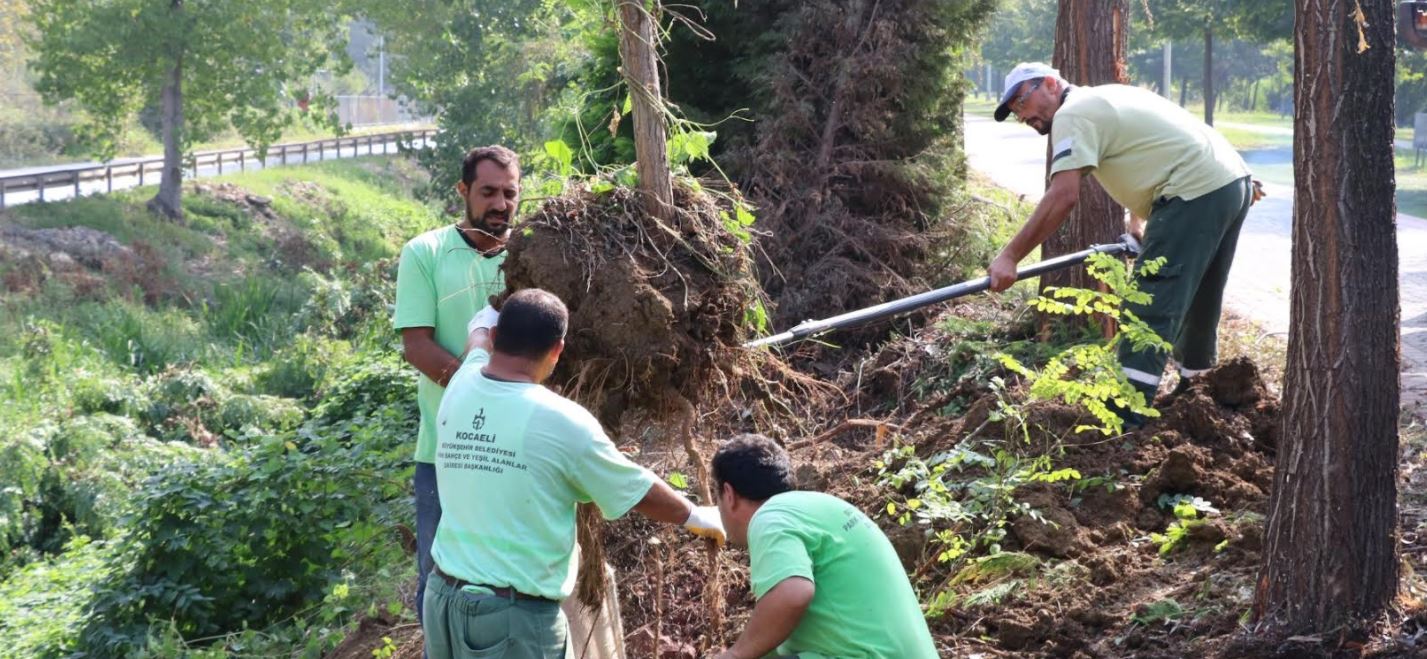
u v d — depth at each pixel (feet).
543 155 17.63
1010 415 17.63
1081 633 14.71
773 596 10.47
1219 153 18.76
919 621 11.03
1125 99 18.72
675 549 18.30
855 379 26.94
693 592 17.63
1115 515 17.24
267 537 27.27
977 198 35.14
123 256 88.63
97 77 101.35
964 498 18.01
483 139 97.76
